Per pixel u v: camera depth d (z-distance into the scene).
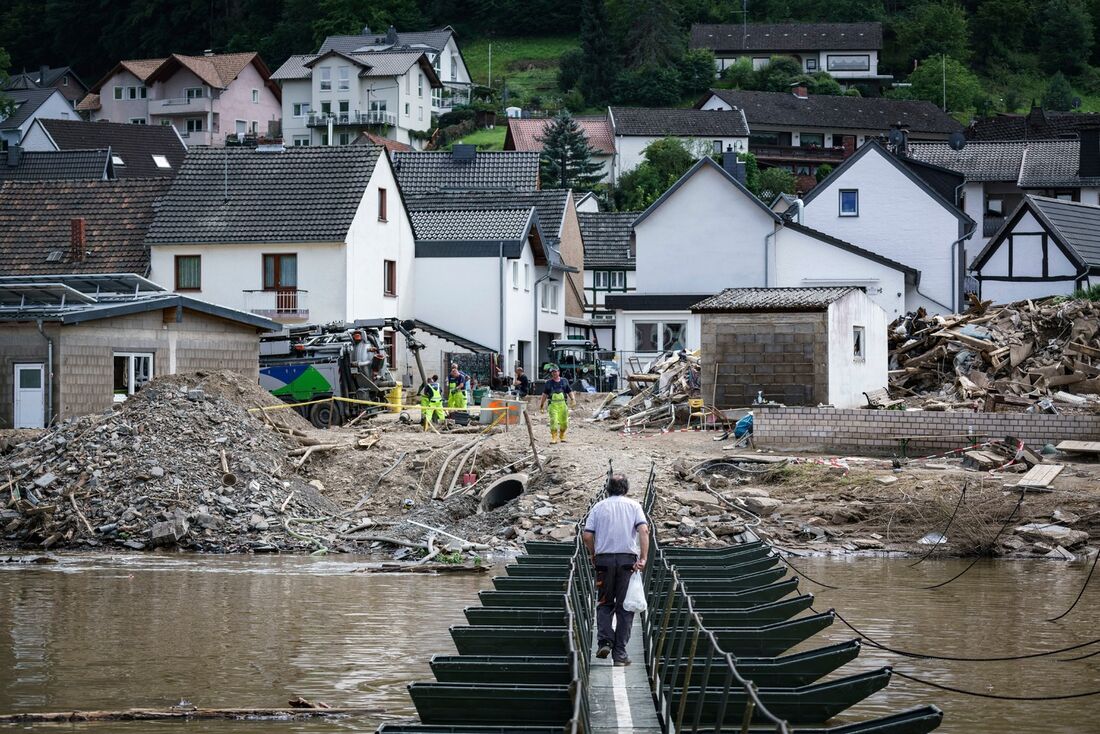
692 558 32.03
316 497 46.50
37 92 189.00
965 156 120.56
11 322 52.66
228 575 37.19
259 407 52.22
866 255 82.50
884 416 50.00
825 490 45.44
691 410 57.62
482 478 48.00
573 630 17.25
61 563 39.47
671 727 18.25
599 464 47.53
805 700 18.92
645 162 170.88
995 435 49.38
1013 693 23.78
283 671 24.91
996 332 61.03
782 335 54.69
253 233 76.12
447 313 84.50
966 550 41.72
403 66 198.75
